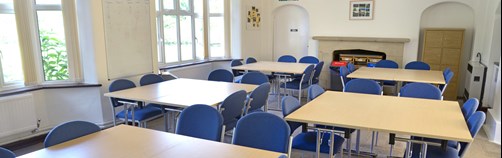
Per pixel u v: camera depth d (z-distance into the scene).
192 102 3.26
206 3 6.75
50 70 4.27
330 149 2.60
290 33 7.75
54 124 4.30
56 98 4.28
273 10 7.73
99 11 4.22
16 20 3.87
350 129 2.52
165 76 4.84
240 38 7.16
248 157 1.87
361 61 7.00
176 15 6.18
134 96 3.54
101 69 4.34
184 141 2.14
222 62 7.15
